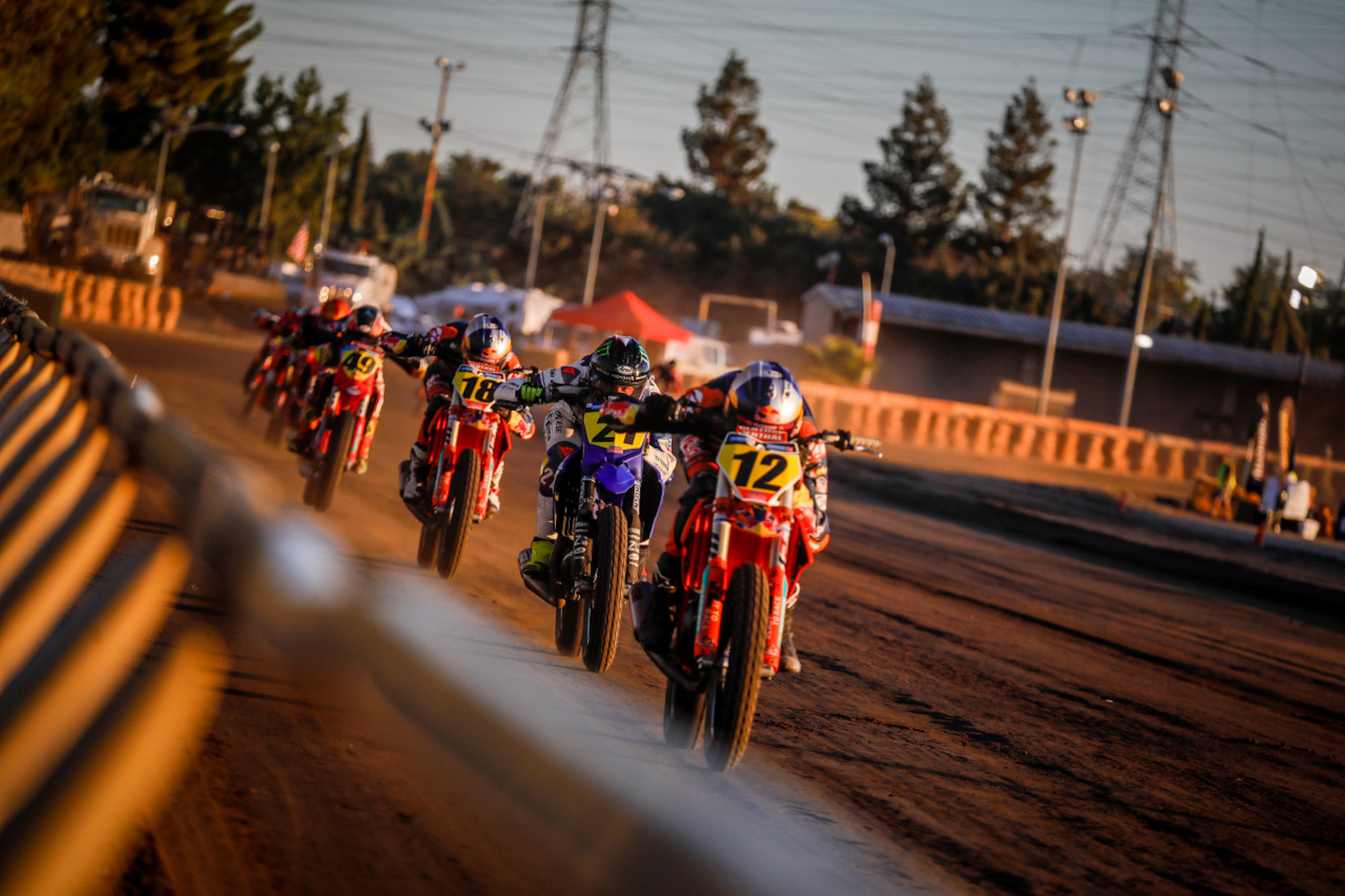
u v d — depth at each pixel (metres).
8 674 8.33
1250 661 36.97
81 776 5.06
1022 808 17.80
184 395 65.12
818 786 17.28
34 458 14.09
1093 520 77.38
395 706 3.84
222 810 12.07
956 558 53.06
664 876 4.12
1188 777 21.42
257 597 3.89
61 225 158.88
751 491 18.09
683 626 18.80
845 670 26.44
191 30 194.12
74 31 125.06
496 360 28.69
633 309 133.88
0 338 27.61
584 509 22.16
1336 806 20.95
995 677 28.19
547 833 4.01
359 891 10.79
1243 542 75.94
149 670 5.48
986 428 148.75
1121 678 30.62
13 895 4.69
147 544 5.69
